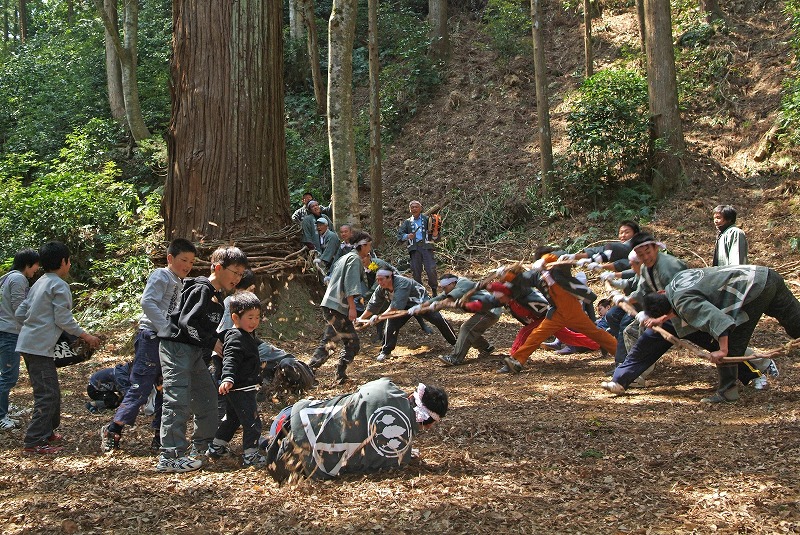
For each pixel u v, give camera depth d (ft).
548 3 74.54
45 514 13.80
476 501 13.60
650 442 17.37
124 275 43.47
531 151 58.34
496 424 19.36
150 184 66.90
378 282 29.30
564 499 13.65
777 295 20.56
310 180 62.39
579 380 24.98
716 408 20.27
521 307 27.27
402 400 15.40
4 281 21.25
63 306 18.51
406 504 13.52
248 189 36.32
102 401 23.12
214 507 13.93
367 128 67.67
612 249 26.09
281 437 15.38
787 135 48.29
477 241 52.29
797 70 50.70
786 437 16.96
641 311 22.44
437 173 59.82
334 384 25.70
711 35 58.59
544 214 51.88
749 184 47.75
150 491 14.97
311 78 77.97
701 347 21.02
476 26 77.20
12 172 67.05
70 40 93.35
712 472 14.84
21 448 18.85
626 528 12.23
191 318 16.51
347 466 15.16
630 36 65.31
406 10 80.53
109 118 78.43
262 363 22.15
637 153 50.11
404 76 70.13
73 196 51.57
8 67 90.38
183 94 36.19
